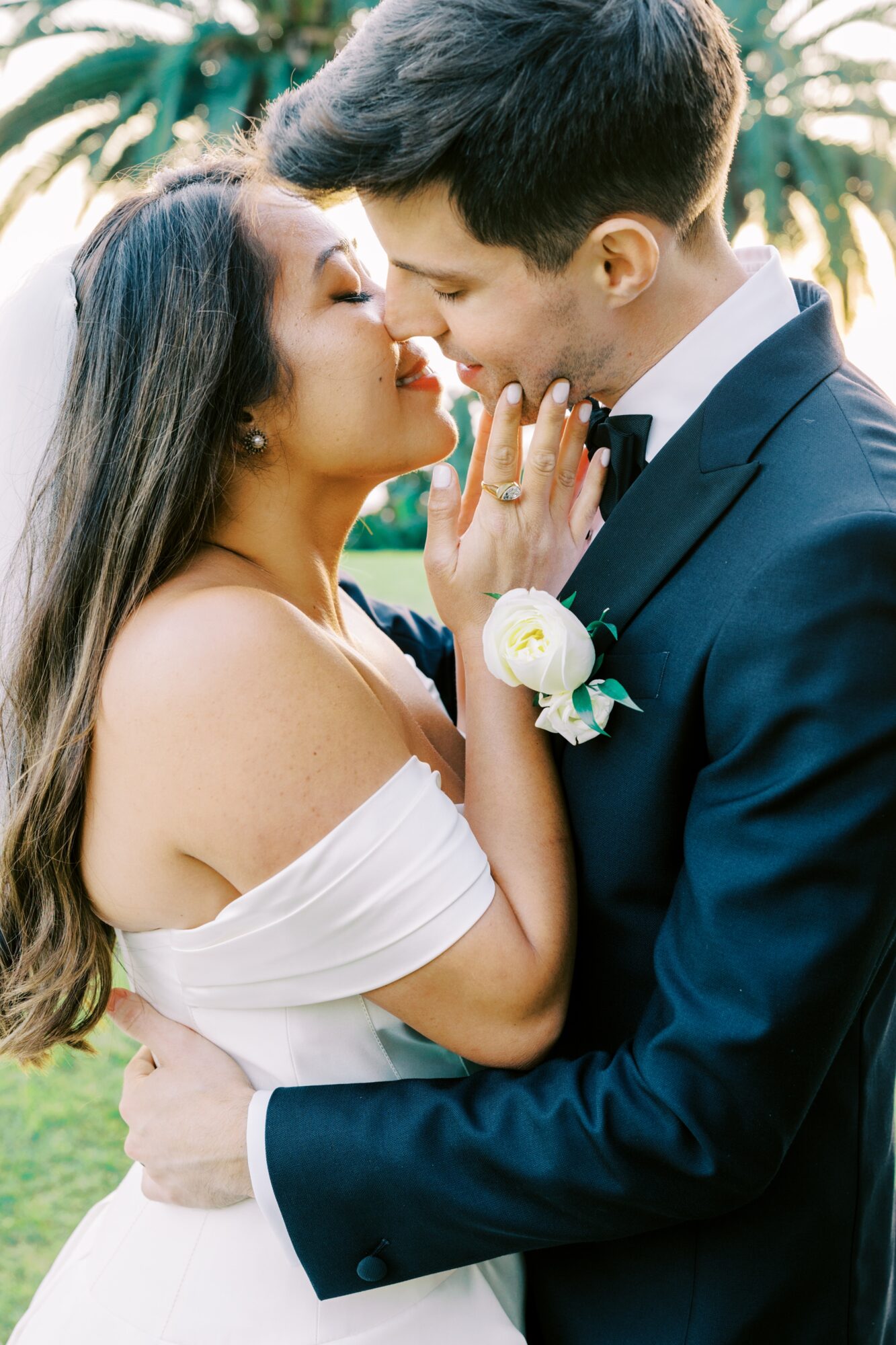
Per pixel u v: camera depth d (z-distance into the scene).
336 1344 1.31
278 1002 1.33
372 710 1.29
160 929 1.39
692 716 1.23
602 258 1.30
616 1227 1.19
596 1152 1.16
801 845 1.10
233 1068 1.36
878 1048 1.36
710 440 1.27
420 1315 1.34
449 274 1.33
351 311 1.43
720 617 1.19
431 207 1.28
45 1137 3.17
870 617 1.09
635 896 1.33
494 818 1.37
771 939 1.11
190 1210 1.37
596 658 1.30
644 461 1.41
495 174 1.22
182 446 1.33
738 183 15.71
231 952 1.29
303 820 1.23
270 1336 1.32
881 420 1.25
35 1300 1.55
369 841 1.23
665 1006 1.18
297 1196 1.25
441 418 1.55
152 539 1.32
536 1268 1.43
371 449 1.46
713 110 1.27
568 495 1.48
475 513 1.67
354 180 1.27
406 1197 1.22
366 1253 1.26
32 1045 1.42
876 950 1.13
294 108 1.32
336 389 1.42
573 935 1.33
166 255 1.36
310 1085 1.35
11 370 1.41
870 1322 1.36
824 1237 1.30
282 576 1.50
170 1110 1.33
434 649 2.11
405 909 1.24
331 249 1.43
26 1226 2.83
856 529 1.10
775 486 1.21
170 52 14.51
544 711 1.33
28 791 1.33
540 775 1.38
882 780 1.09
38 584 1.41
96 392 1.36
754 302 1.36
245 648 1.23
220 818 1.23
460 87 1.19
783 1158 1.20
